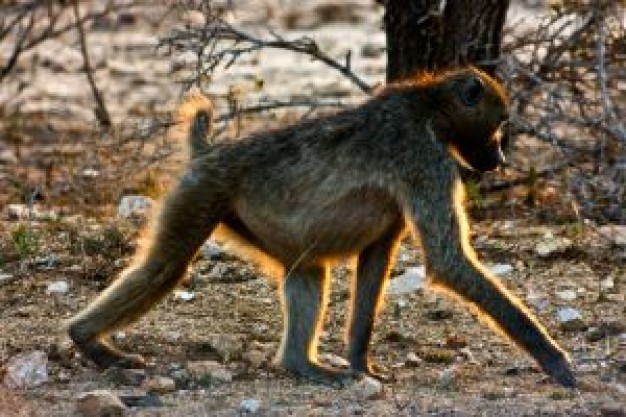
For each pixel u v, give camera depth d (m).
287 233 15.75
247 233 16.20
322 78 34.19
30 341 16.52
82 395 14.33
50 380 15.38
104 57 37.28
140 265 15.78
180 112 16.45
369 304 16.09
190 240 15.78
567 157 21.88
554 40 22.94
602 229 20.42
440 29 21.84
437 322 17.44
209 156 15.90
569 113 23.33
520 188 23.14
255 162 15.79
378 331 17.16
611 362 15.88
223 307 17.92
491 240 20.09
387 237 16.14
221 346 16.33
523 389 14.94
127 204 22.09
